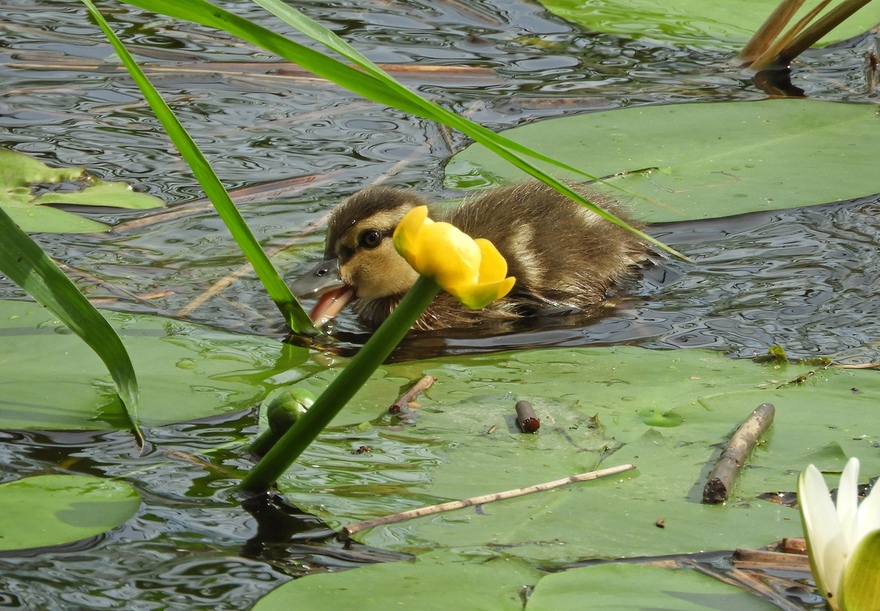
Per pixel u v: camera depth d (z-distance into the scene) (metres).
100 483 5.89
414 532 5.54
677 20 16.42
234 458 6.32
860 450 6.33
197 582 5.13
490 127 12.62
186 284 9.38
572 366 7.76
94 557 5.31
